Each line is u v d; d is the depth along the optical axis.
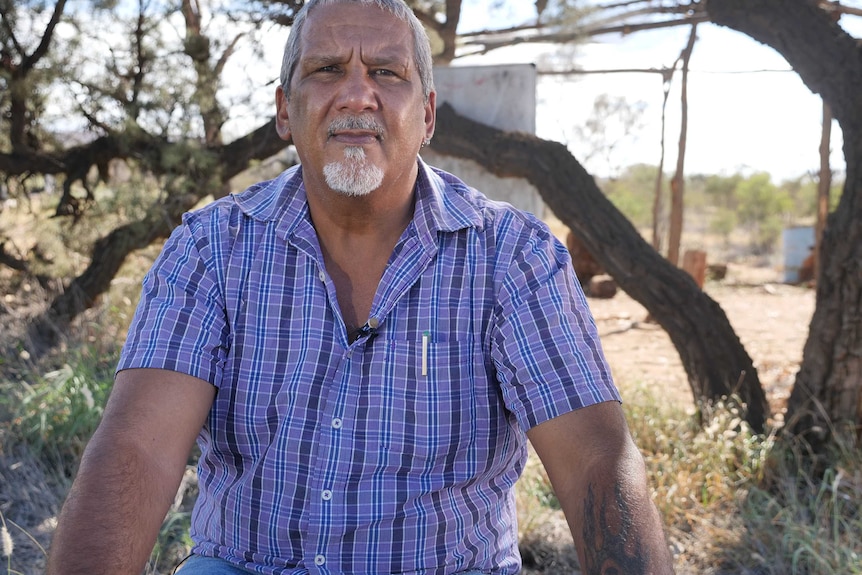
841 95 4.22
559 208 5.29
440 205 1.70
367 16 1.66
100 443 1.45
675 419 4.87
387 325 1.62
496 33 7.62
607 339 9.13
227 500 1.63
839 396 4.20
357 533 1.57
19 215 7.82
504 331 1.62
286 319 1.63
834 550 3.23
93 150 6.77
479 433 1.63
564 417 1.53
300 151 1.70
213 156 6.32
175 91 6.28
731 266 17.50
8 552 2.55
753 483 4.05
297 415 1.58
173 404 1.54
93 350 5.34
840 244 4.17
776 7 4.40
